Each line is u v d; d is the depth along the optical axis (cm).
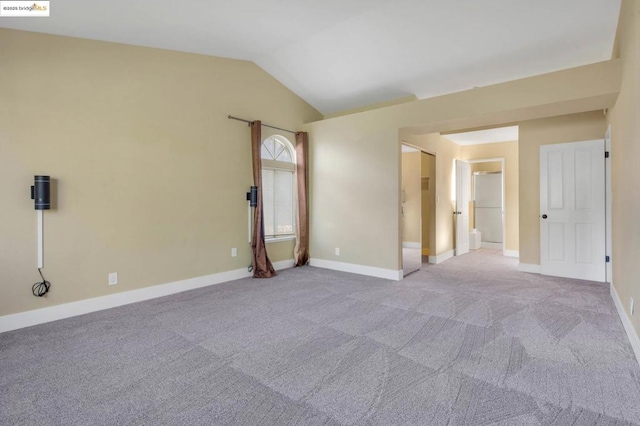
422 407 181
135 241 375
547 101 345
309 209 578
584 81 326
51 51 316
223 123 462
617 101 331
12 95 294
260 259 489
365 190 505
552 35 366
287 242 561
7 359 239
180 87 414
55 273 319
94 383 208
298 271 530
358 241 514
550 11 329
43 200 300
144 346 260
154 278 390
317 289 424
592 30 352
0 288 290
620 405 180
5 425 170
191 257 426
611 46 379
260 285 444
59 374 218
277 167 543
